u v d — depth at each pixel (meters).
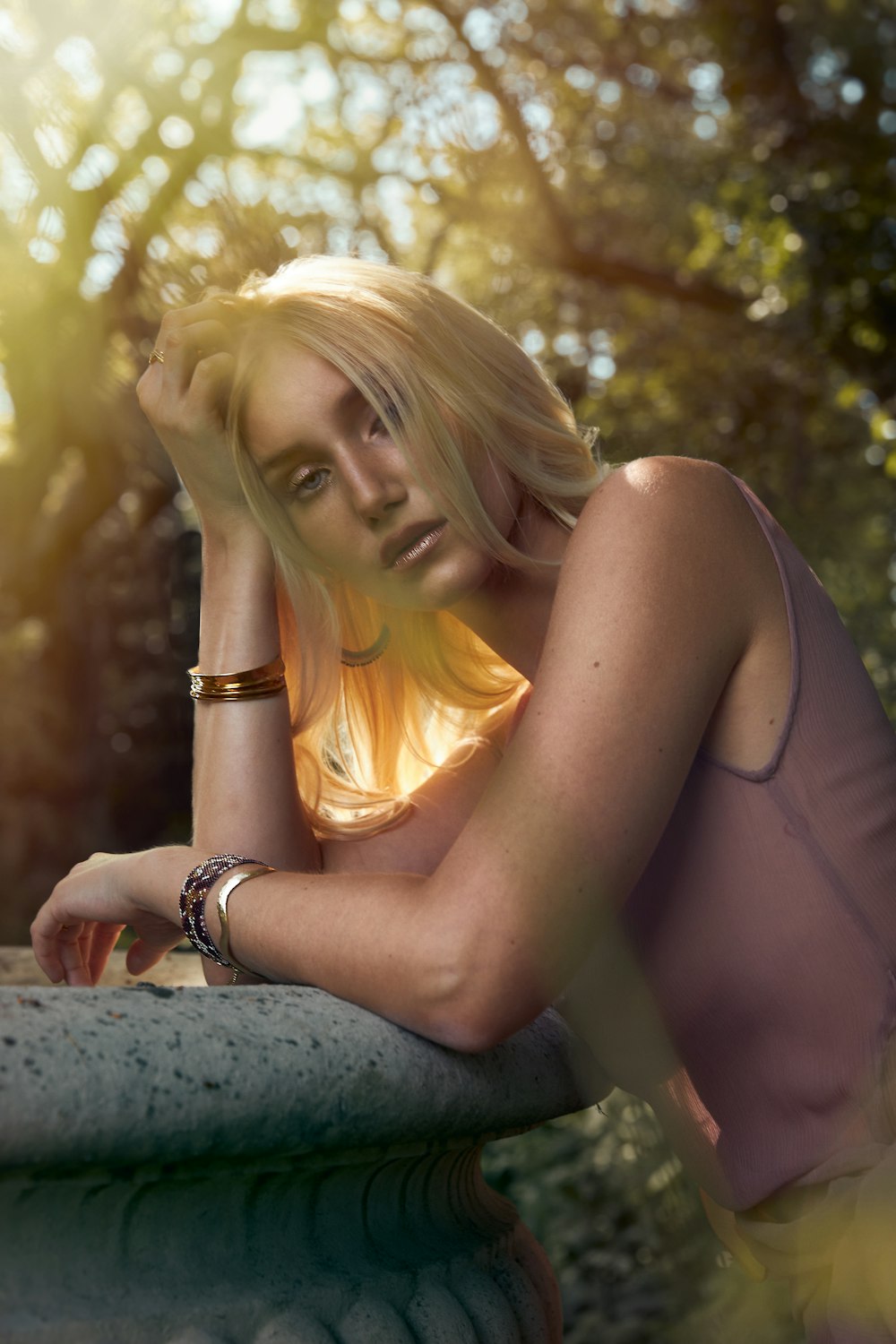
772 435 10.17
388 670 1.64
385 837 1.55
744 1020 1.19
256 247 3.73
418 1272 1.02
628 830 1.05
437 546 1.33
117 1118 0.77
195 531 15.33
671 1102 1.33
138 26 7.84
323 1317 0.92
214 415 1.45
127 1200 0.84
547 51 10.63
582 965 1.15
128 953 1.39
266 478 1.40
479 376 1.34
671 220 10.27
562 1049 1.21
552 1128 3.52
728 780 1.17
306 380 1.32
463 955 0.99
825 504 9.55
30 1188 0.79
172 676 15.68
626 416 10.66
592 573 1.12
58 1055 0.76
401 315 1.31
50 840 13.59
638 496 1.16
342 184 10.78
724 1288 2.17
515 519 1.39
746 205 8.92
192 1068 0.81
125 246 7.52
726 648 1.14
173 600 15.27
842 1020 1.15
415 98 10.42
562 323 11.02
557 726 1.06
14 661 13.64
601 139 10.65
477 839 1.03
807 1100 1.16
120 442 9.20
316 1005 0.97
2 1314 0.78
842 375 9.95
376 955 1.01
